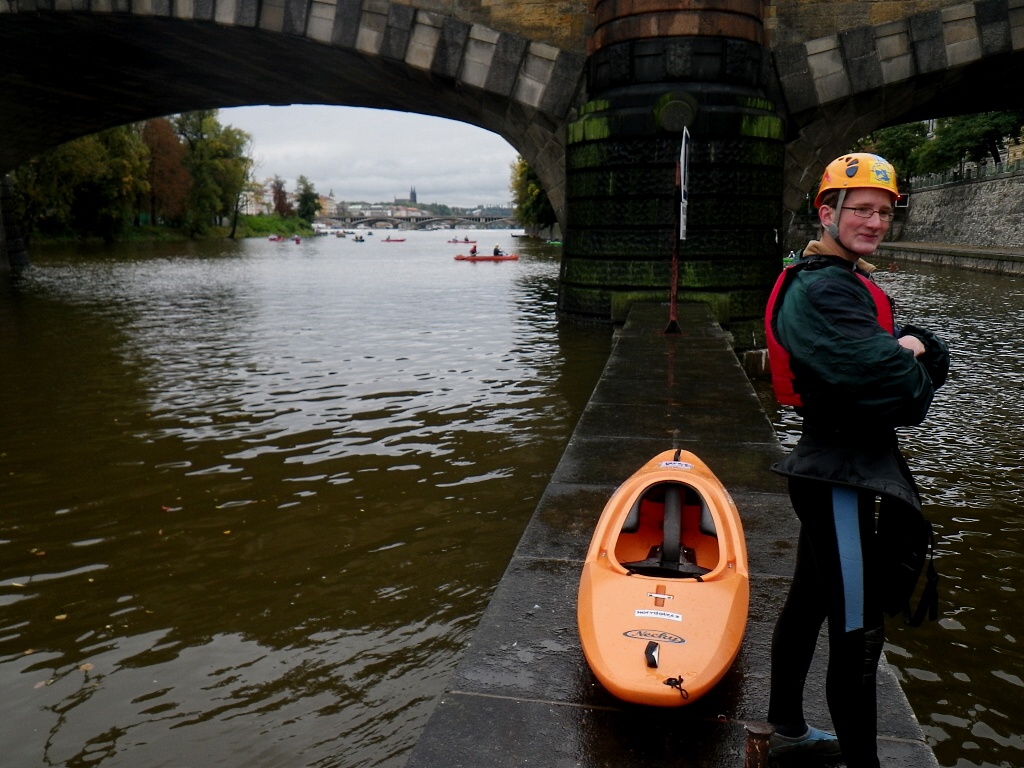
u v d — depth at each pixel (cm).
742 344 1855
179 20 2316
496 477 952
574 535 532
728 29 1808
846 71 2003
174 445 1110
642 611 337
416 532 791
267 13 2266
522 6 2147
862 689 259
